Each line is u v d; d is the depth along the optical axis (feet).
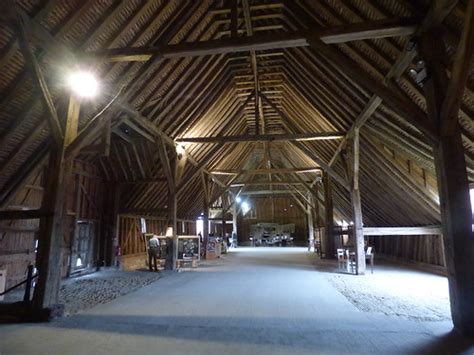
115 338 11.37
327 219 40.60
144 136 27.14
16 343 10.92
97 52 16.05
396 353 9.91
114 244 31.78
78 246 28.25
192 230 55.47
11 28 12.79
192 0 19.80
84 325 12.94
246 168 57.06
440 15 11.85
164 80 22.58
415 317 13.75
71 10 14.64
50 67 15.79
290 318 13.71
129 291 20.08
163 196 38.22
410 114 12.91
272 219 76.07
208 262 36.60
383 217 34.09
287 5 19.61
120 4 16.03
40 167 21.16
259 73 28.35
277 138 28.66
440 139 12.42
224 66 26.86
